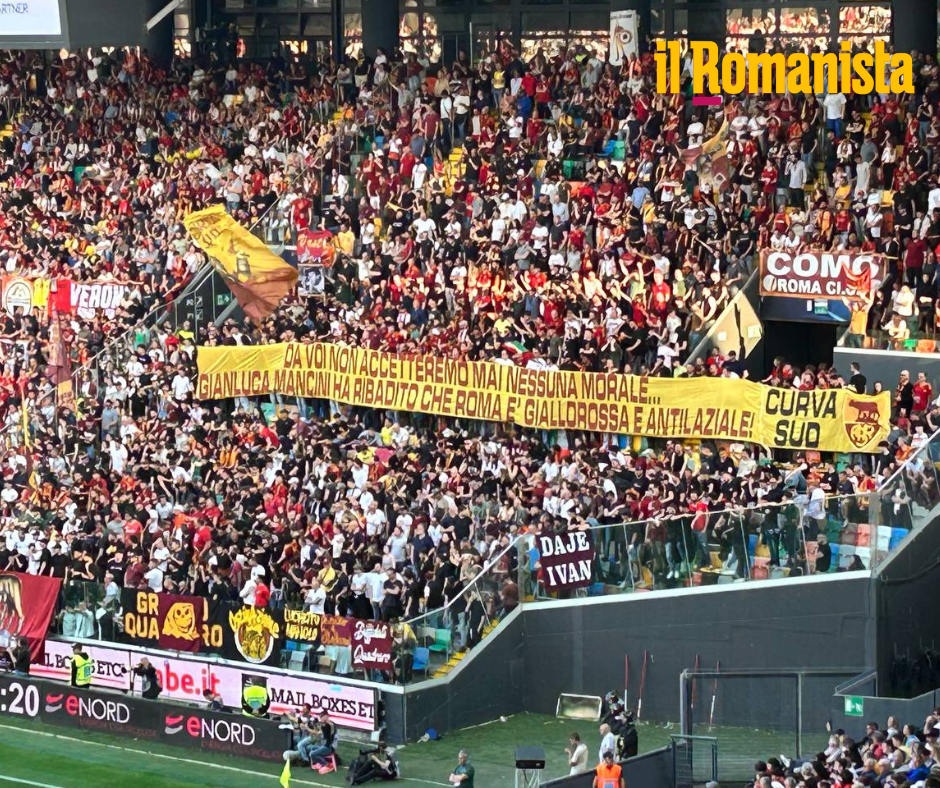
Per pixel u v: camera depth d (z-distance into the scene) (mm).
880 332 49000
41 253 65500
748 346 51469
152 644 48969
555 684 47156
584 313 52406
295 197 58812
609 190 55312
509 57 62062
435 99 62188
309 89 67062
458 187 57688
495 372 52094
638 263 52531
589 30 68938
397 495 49656
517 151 58531
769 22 66062
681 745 40438
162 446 55219
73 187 67188
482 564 47656
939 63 57719
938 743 35062
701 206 53594
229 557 49375
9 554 52656
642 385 50031
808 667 44250
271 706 46812
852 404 47219
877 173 52969
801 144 54281
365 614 46875
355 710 45500
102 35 63312
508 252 55219
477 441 51344
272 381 55781
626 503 47531
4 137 70625
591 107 58969
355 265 57344
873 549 43469
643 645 46031
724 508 46656
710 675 42250
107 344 60469
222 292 59469
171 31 73125
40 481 55781
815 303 50562
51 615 50469
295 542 49406
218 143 66375
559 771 42812
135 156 67500
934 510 44344
